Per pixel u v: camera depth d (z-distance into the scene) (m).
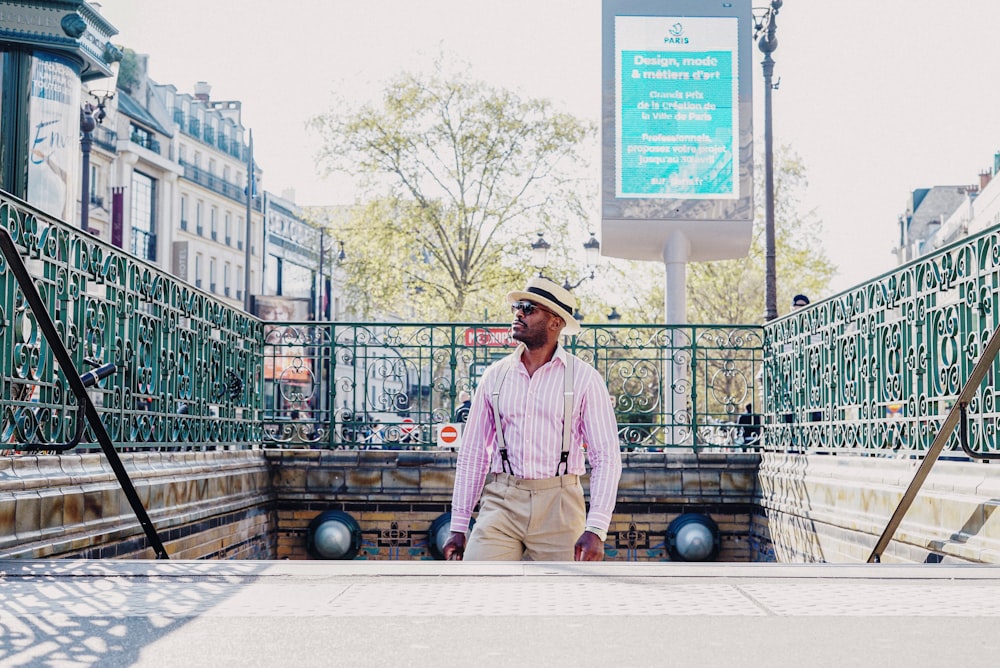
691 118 14.13
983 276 5.75
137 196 56.56
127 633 2.59
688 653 2.38
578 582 3.44
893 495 6.68
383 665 2.25
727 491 10.50
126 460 6.87
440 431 11.26
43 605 2.98
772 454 9.99
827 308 8.72
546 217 37.31
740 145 14.09
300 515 10.49
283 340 11.30
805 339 9.42
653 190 14.05
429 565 3.84
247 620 2.77
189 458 8.15
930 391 6.45
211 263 65.44
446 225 37.59
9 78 10.59
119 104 54.19
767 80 18.00
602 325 11.62
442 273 38.81
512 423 4.80
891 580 3.54
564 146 37.44
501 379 4.88
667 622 2.76
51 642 2.48
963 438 5.34
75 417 6.24
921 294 6.62
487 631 2.63
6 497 5.07
